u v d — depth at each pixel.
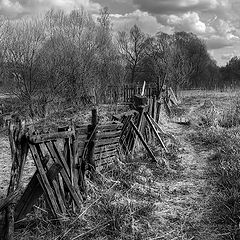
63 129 5.94
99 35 23.05
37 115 15.96
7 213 4.61
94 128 6.86
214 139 11.69
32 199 5.11
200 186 7.45
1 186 7.06
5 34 16.75
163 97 18.94
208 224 5.70
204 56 67.00
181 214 6.04
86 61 20.12
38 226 5.20
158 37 57.09
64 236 5.00
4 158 9.48
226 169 7.80
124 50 52.62
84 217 5.52
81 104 18.80
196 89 46.84
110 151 7.93
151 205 6.18
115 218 5.46
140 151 9.85
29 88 16.47
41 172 5.06
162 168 8.56
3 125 8.18
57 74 17.36
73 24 20.67
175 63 36.75
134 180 7.38
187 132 13.73
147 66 55.06
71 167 5.82
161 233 5.38
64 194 5.58
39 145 5.19
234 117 14.95
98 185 6.81
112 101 20.88
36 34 16.72
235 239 5.14
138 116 10.06
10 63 16.33
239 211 5.81
